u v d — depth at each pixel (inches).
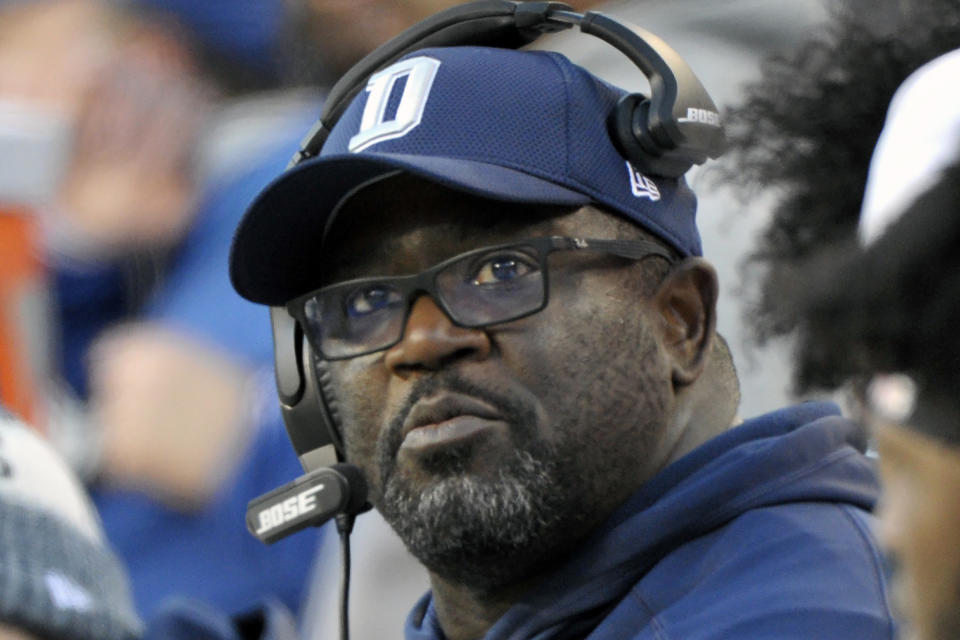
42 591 168.9
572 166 199.5
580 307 196.4
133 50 355.9
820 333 108.0
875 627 181.0
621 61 270.7
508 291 195.3
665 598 193.2
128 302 357.1
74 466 338.3
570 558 200.1
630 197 202.5
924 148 110.0
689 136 201.9
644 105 203.5
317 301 206.5
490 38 217.6
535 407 193.5
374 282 199.3
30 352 288.2
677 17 273.3
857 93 151.7
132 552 321.4
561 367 194.5
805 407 210.2
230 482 316.2
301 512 210.1
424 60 207.6
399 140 201.5
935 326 98.3
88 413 352.2
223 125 360.5
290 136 354.6
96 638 172.2
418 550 198.1
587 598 197.6
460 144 199.5
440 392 194.7
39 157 278.2
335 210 206.7
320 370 213.9
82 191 354.9
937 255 98.3
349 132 208.8
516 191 193.8
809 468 199.6
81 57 355.9
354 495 208.1
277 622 238.4
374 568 267.7
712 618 185.6
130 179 353.7
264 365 322.7
